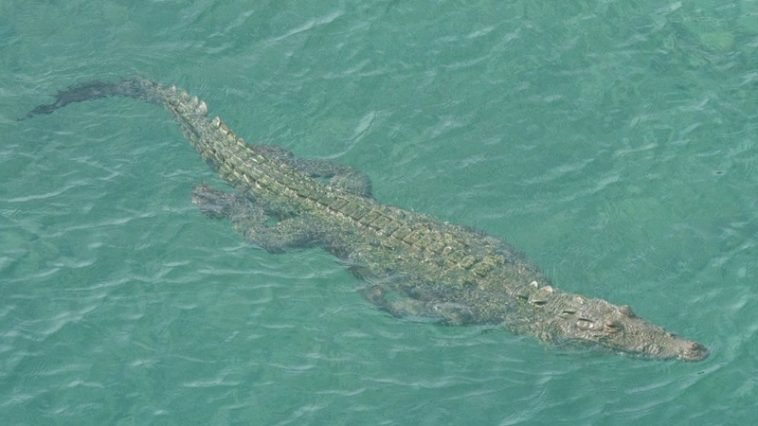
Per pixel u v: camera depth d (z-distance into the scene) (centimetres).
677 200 1964
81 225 1931
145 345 1731
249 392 1659
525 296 1761
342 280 1847
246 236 1922
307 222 1922
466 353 1722
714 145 2073
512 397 1647
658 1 2389
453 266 1811
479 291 1788
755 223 1917
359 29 2334
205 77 2250
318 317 1781
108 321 1767
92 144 2095
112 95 2189
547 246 1883
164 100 2152
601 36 2303
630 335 1681
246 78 2244
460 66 2242
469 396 1648
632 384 1664
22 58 2288
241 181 1997
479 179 2016
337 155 2078
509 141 2089
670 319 1756
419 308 1789
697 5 2384
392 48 2289
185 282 1836
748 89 2184
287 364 1703
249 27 2355
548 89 2191
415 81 2219
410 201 1977
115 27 2366
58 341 1733
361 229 1884
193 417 1623
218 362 1706
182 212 1962
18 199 1975
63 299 1802
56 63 2280
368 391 1661
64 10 2403
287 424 1614
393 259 1844
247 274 1855
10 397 1647
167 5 2414
